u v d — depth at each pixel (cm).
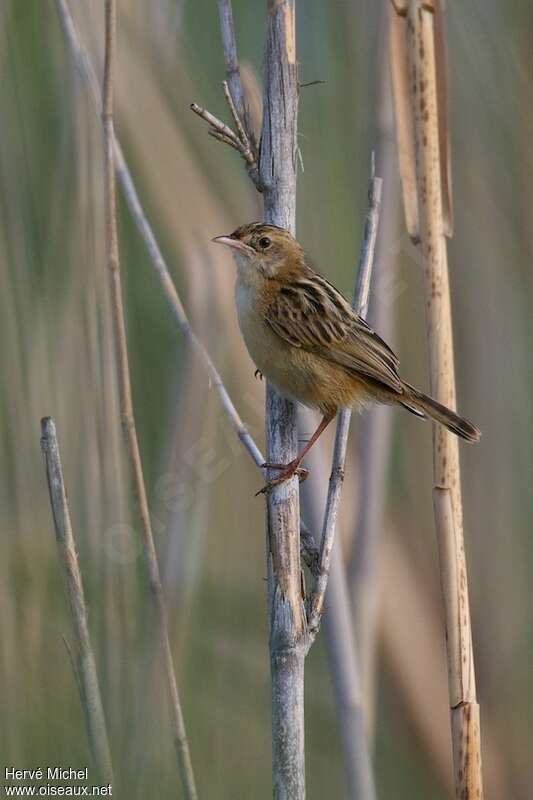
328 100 1166
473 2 1148
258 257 926
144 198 1115
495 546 1202
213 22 1185
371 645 981
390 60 899
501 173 1162
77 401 1000
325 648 910
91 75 913
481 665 1195
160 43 1113
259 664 1104
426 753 1145
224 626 1103
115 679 881
